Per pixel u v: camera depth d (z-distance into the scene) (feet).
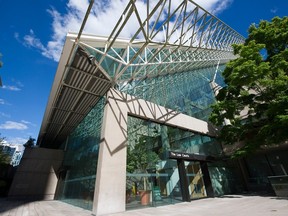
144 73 49.26
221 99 51.70
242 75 41.42
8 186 74.59
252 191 55.16
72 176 51.90
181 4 30.55
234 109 46.62
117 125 36.68
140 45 38.70
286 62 37.09
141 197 33.68
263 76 40.78
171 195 37.91
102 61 35.27
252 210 23.90
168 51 48.52
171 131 48.57
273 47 46.75
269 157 58.03
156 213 26.30
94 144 39.09
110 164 31.99
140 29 29.66
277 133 37.11
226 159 56.75
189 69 68.85
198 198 42.91
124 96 41.78
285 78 36.83
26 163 68.33
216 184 49.60
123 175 32.65
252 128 45.14
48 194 66.59
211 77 84.28
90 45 30.78
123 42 34.73
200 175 47.78
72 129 68.13
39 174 68.59
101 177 29.96
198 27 42.29
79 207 37.45
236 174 59.21
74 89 39.96
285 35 42.91
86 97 43.80
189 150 50.11
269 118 41.68
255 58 42.39
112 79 38.47
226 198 41.04
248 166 62.85
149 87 51.26
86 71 34.47
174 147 46.29
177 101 57.82
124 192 31.24
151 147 41.19
